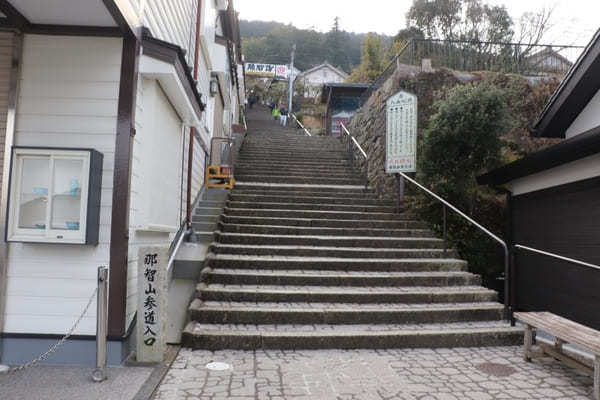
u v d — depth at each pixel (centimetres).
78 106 427
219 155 1301
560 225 697
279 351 483
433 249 798
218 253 720
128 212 427
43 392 351
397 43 2300
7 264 417
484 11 1756
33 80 428
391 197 1002
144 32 449
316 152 1425
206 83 1030
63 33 426
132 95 429
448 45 1195
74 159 406
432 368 446
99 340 378
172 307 577
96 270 418
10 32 429
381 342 504
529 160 689
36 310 417
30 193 409
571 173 670
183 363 435
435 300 615
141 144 473
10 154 413
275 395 368
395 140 921
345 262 696
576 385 409
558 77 1129
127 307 433
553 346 472
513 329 539
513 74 1116
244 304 569
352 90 2202
